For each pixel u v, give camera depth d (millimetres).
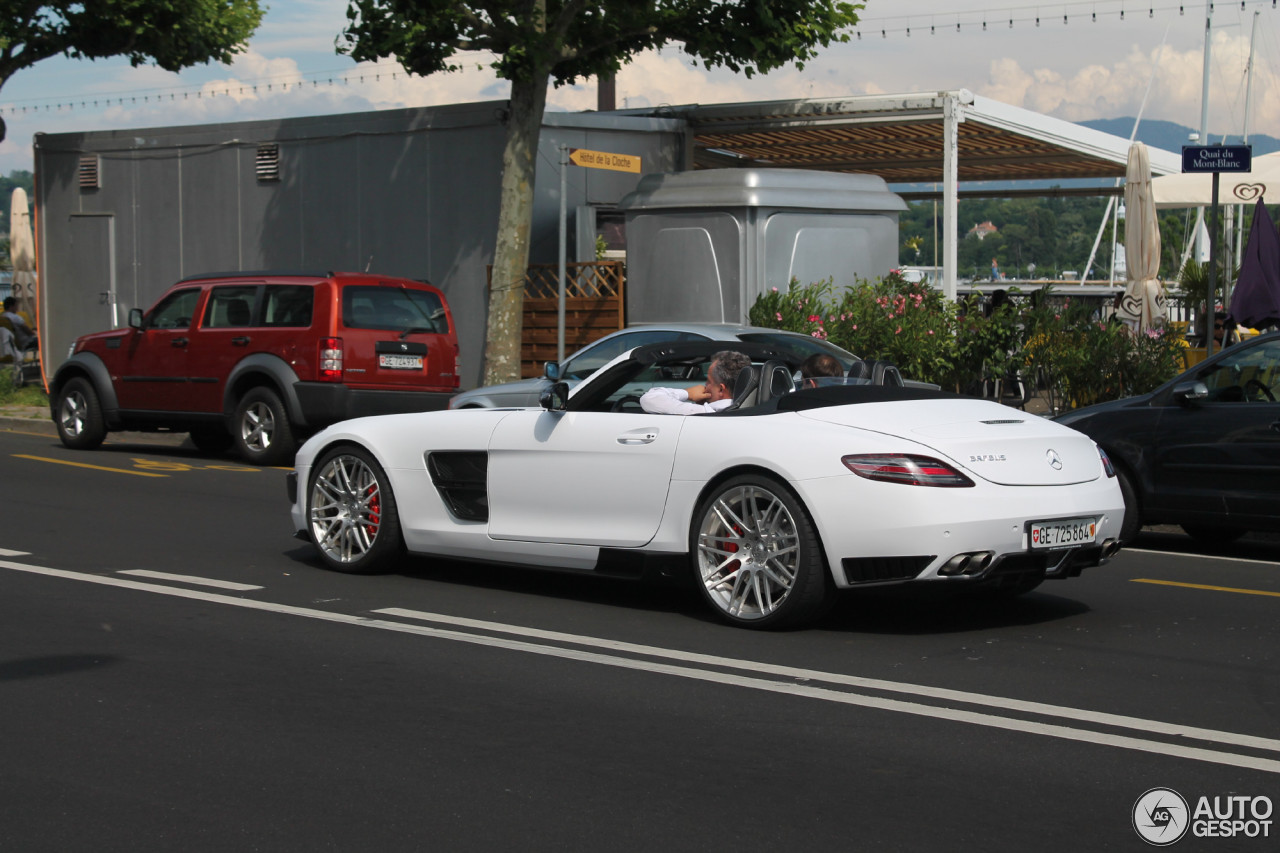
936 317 15211
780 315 15922
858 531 6328
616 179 20281
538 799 4355
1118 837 4051
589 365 12352
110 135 23984
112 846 3979
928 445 6387
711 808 4277
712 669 5992
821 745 4914
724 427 6863
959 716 5270
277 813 4238
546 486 7469
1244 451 9016
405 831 4086
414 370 14898
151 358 15477
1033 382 14555
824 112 19703
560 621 6988
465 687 5691
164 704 5418
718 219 17172
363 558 8242
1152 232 17906
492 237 19812
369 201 21047
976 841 4012
